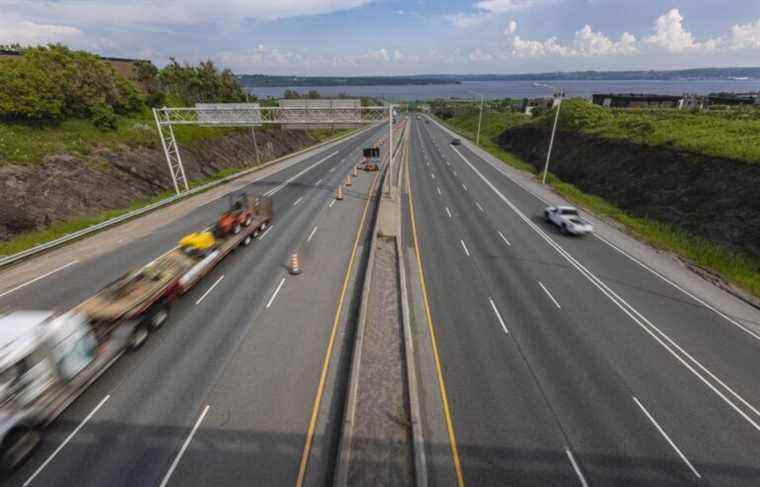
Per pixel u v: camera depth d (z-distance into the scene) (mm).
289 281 18781
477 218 29250
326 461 9648
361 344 13656
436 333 14906
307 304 16750
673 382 12383
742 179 25766
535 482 9164
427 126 110625
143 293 14281
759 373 12812
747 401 11609
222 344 14039
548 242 24406
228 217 22156
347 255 21922
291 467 9453
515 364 13211
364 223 27547
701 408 11336
